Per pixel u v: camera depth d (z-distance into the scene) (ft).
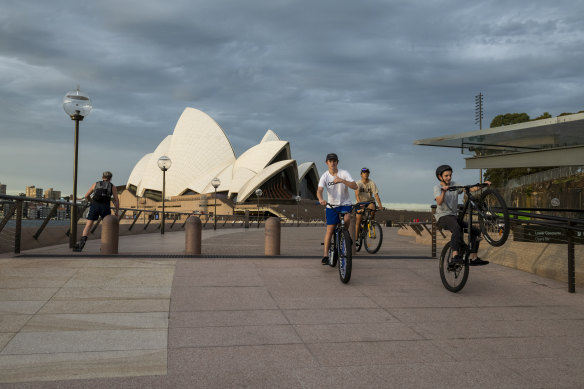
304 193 321.73
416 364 10.69
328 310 15.64
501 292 19.26
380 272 22.68
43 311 14.39
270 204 271.28
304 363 10.65
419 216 295.48
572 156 35.65
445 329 13.79
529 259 24.58
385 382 9.57
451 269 18.90
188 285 18.53
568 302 17.79
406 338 12.80
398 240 54.49
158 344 11.82
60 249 30.35
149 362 10.54
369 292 18.47
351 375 9.94
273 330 13.26
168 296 16.83
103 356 10.86
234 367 10.32
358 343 12.25
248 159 274.36
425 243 45.52
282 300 16.76
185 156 276.62
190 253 26.86
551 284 21.09
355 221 31.40
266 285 18.99
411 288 19.47
